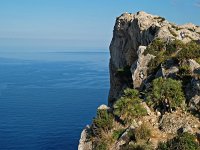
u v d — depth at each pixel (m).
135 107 34.62
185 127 29.50
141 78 47.28
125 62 72.94
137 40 68.38
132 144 29.72
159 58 47.19
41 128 159.12
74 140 140.62
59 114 189.25
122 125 34.69
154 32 62.09
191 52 39.31
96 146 33.59
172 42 49.00
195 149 26.53
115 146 32.09
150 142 29.62
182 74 36.84
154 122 32.78
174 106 32.78
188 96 33.50
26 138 143.12
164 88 33.84
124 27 74.25
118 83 66.62
